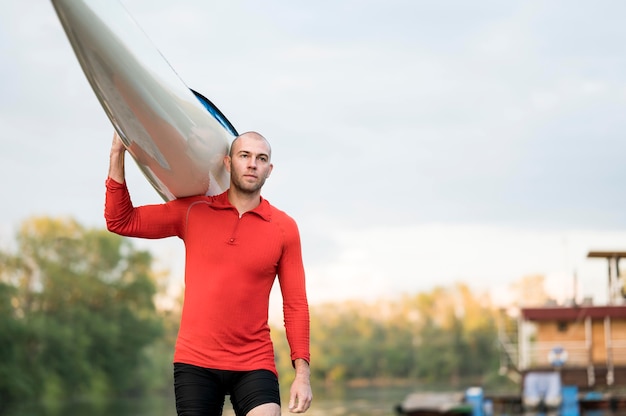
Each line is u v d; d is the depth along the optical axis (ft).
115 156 16.03
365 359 488.85
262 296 16.19
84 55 15.23
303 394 15.99
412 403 115.14
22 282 274.16
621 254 100.53
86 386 268.82
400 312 509.35
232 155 16.25
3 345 240.73
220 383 15.84
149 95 15.67
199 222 16.22
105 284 291.38
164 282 357.61
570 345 126.41
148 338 297.53
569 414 121.70
